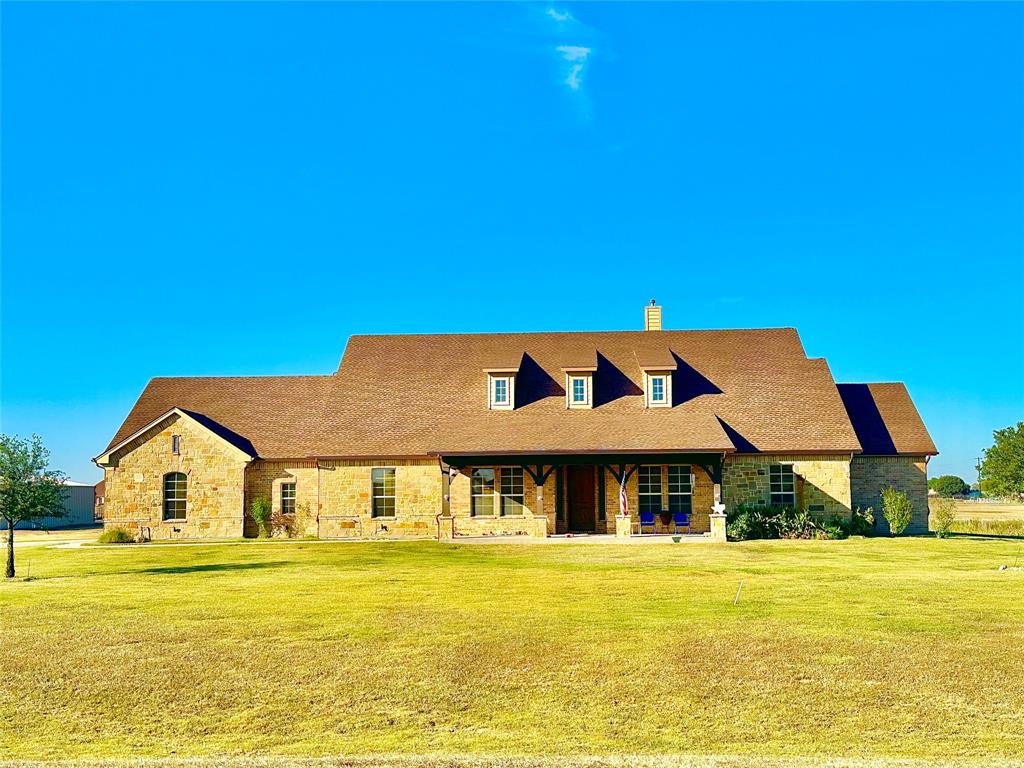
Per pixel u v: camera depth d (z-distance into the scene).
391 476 31.11
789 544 25.77
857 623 13.01
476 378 33.81
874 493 31.94
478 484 30.41
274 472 31.64
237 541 29.70
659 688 9.82
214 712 9.23
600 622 13.26
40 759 7.85
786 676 10.17
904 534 31.39
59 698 9.72
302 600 15.70
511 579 18.25
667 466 30.06
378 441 31.36
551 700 9.48
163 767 7.61
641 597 15.63
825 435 30.25
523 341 35.69
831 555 22.62
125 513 31.39
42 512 20.47
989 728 8.41
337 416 32.66
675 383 32.88
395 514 30.91
